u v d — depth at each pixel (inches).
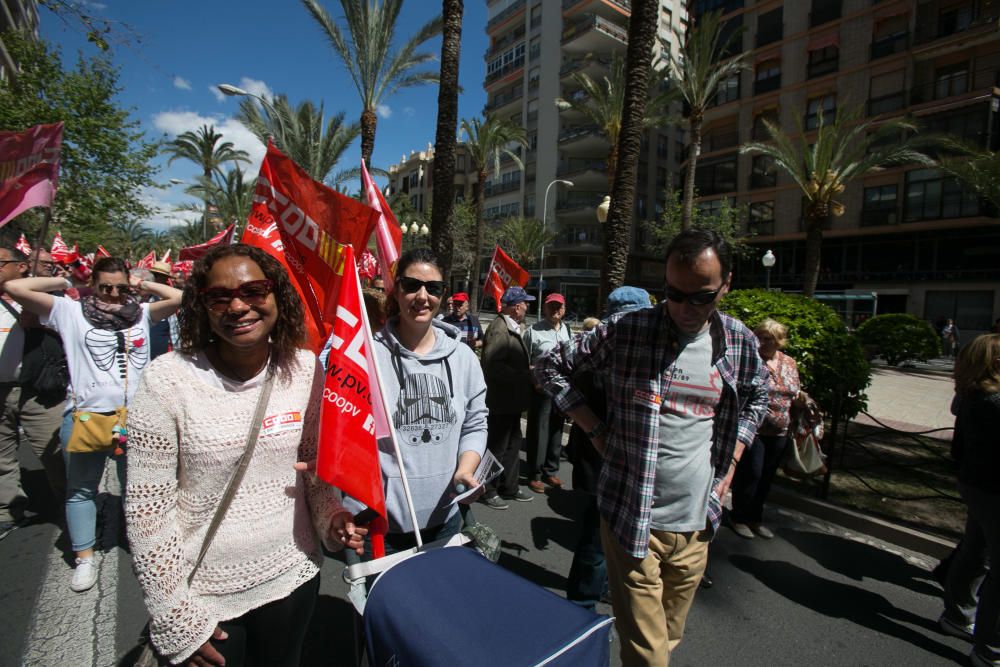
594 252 1764.3
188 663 55.0
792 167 786.8
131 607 115.3
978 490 101.0
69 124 496.4
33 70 499.2
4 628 107.1
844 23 1097.4
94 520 125.7
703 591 130.1
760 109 1242.6
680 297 71.8
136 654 100.7
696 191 1251.2
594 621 50.4
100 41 194.4
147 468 53.7
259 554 58.7
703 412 79.4
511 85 1964.8
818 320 215.9
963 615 112.7
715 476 81.6
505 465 183.2
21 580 124.1
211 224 1278.3
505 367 177.0
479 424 88.6
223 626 58.1
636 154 283.4
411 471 80.0
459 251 1521.9
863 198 1133.1
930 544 151.9
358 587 66.7
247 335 57.1
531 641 48.2
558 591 126.5
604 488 81.5
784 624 117.3
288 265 90.5
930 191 1036.5
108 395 123.8
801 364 206.8
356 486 64.5
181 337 59.1
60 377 143.9
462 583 56.6
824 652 108.3
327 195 85.0
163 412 54.6
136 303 132.6
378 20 538.9
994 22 896.3
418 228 1090.1
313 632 108.5
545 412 194.7
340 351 66.9
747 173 1282.0
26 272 147.9
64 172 511.8
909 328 740.0
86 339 123.0
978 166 657.6
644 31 273.6
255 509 58.7
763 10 1220.5
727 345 80.7
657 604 77.0
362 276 233.8
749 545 155.7
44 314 123.3
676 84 797.2
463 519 91.7
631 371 78.7
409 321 83.7
